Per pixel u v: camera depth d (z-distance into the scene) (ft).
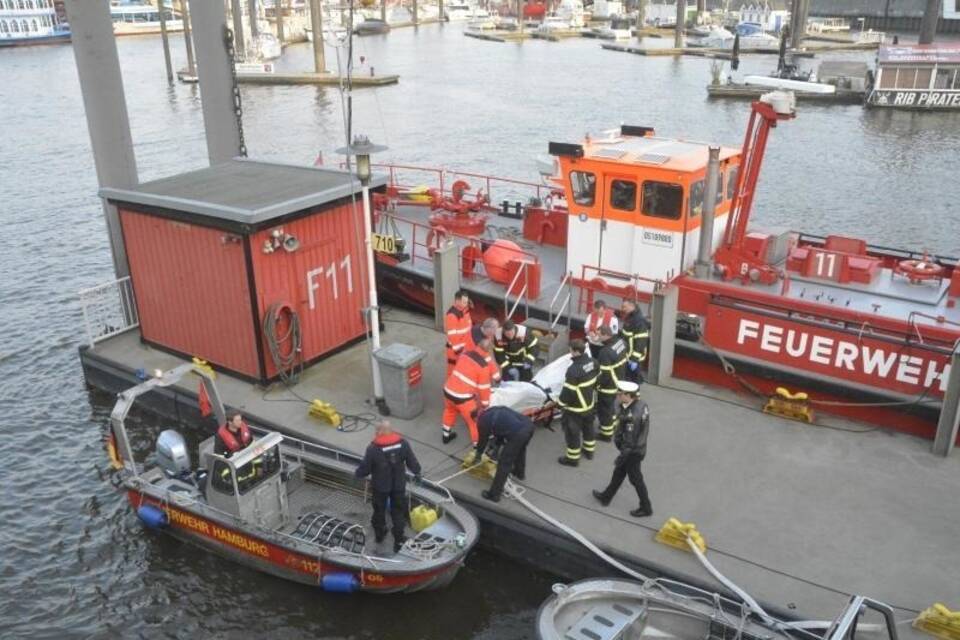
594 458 33.30
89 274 73.20
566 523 29.09
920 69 139.85
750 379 37.60
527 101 162.81
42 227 87.30
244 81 194.49
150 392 42.68
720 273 40.70
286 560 29.86
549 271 47.60
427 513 29.71
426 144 125.39
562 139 126.52
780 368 36.58
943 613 23.58
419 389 36.88
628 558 27.35
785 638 23.79
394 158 116.57
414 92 178.40
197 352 43.01
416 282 48.03
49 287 70.03
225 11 49.21
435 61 238.89
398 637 29.07
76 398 48.44
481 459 31.99
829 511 29.48
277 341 39.45
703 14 311.68
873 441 33.94
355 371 41.81
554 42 296.51
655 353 38.29
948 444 32.48
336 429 36.11
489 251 45.57
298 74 193.67
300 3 372.17
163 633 29.86
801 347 36.22
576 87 179.22
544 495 30.86
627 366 36.52
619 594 25.88
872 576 26.21
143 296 44.14
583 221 43.52
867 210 88.12
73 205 95.40
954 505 29.73
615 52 250.37
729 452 33.27
